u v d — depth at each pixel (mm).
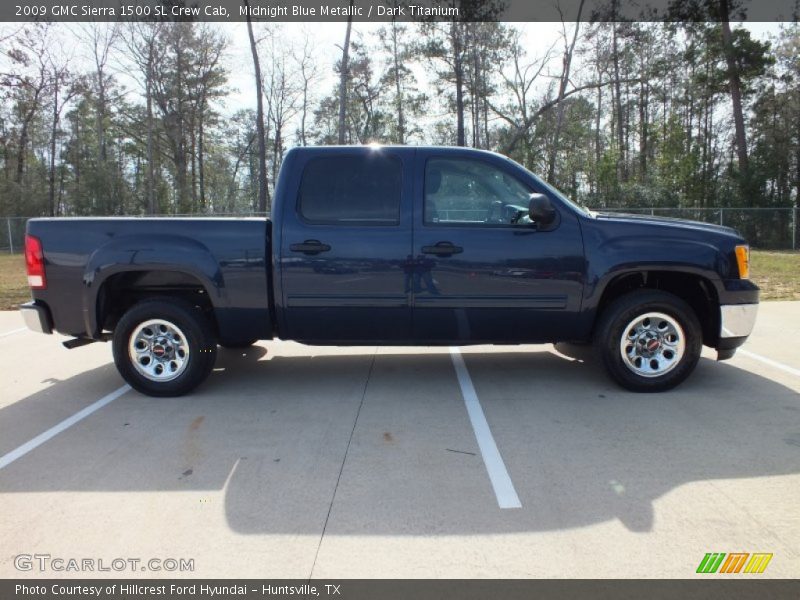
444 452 3650
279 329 4770
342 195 4617
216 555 2594
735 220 23391
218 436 3994
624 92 42844
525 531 2723
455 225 4555
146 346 4832
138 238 4625
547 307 4578
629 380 4652
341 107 29125
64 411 4582
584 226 4531
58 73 40594
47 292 4719
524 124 33031
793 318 7750
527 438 3840
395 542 2658
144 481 3336
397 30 40281
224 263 4625
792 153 33031
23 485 3312
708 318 4762
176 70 42188
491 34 33594
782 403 4418
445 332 4703
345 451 3701
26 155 47750
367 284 4574
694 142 37781
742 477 3225
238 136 53312
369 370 5602
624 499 3004
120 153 57156
